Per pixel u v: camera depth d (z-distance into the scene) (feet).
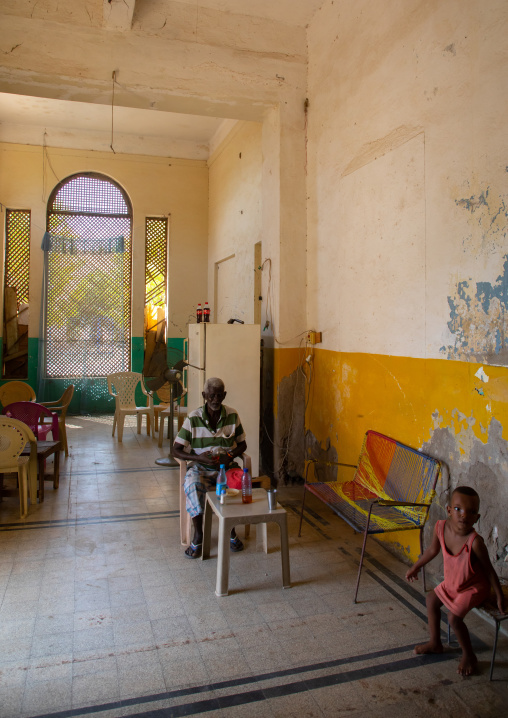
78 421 30.45
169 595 10.55
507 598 8.25
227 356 17.33
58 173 31.89
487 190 9.87
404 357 12.57
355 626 9.52
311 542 13.35
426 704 7.54
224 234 30.25
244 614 9.88
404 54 12.56
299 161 18.63
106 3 15.43
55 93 17.70
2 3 16.03
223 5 17.51
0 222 31.09
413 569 9.00
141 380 26.09
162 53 17.29
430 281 11.60
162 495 16.97
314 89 18.12
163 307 34.30
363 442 13.93
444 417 11.06
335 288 16.52
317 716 7.27
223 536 10.52
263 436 19.75
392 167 13.14
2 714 7.22
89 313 32.78
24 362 31.96
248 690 7.78
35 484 15.83
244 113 19.27
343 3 15.78
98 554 12.44
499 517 9.54
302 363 18.69
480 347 10.03
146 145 33.14
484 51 9.93
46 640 8.95
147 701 7.52
